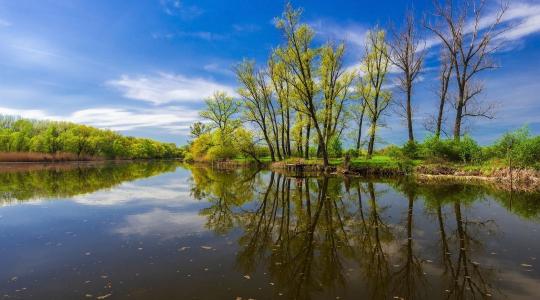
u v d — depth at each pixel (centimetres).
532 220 1302
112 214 1488
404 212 1489
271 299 663
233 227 1266
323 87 3400
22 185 2634
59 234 1145
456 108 3266
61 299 660
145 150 11438
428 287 724
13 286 723
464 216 1385
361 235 1153
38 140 8138
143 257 906
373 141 3672
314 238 1121
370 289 715
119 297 666
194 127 7850
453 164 2808
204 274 788
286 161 4022
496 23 2930
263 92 4397
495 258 895
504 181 2295
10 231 1188
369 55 3659
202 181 2966
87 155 9325
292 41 3100
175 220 1377
